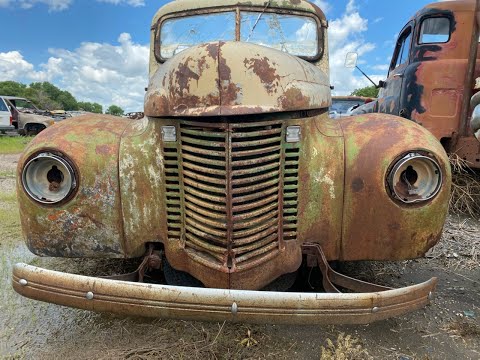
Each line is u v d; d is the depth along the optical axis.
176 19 3.50
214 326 2.42
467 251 3.56
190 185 2.08
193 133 2.01
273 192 2.10
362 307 1.80
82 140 2.26
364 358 2.13
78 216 2.24
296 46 3.46
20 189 2.23
